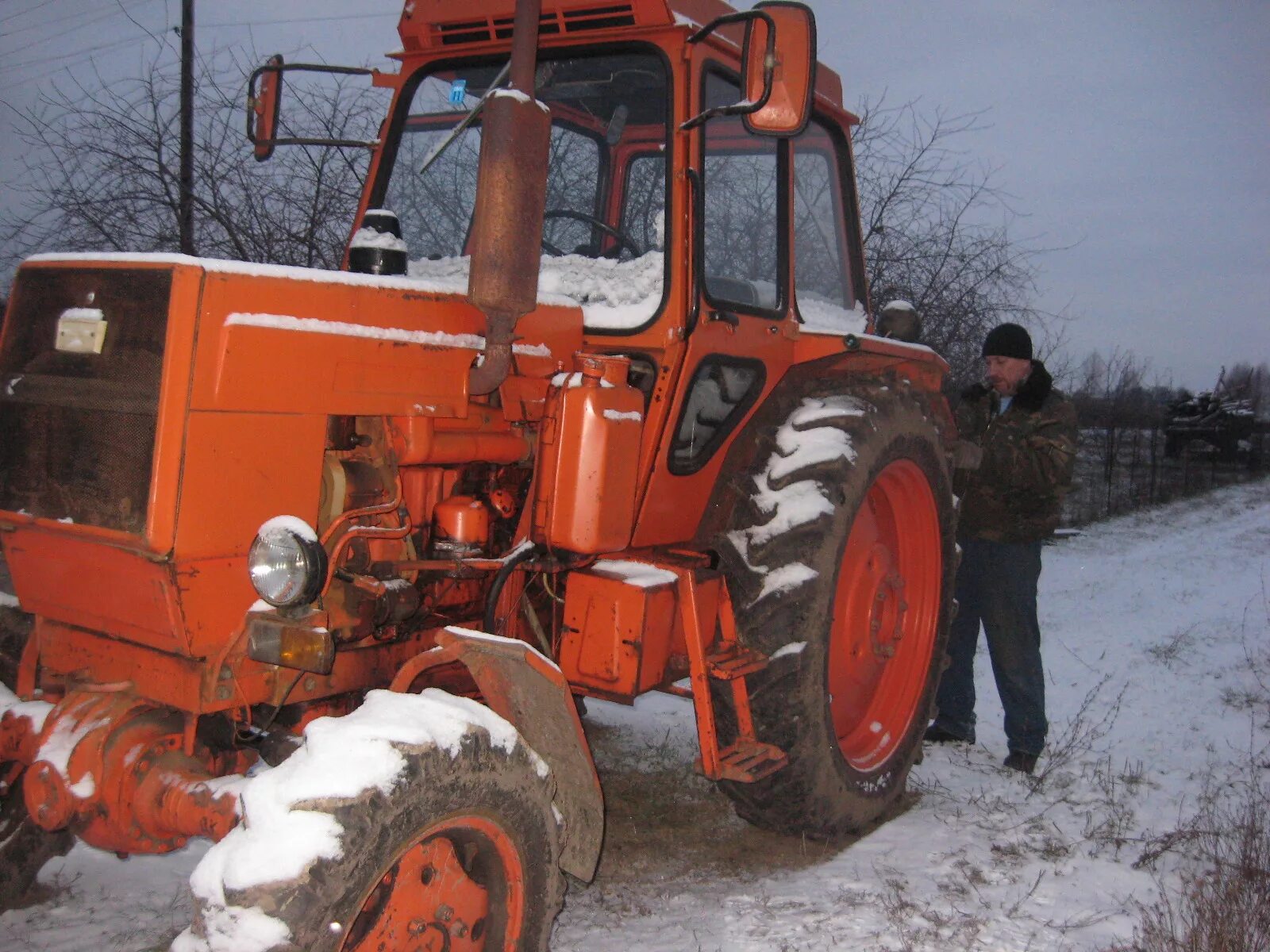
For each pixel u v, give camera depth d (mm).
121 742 2439
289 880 1925
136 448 2352
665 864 3578
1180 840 3736
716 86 3342
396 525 2742
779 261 3682
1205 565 11258
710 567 3367
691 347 3137
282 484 2480
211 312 2330
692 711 5277
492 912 2416
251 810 2035
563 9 3152
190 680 2447
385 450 2727
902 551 4250
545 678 2480
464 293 2883
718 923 3107
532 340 2994
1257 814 3881
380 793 2059
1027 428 4508
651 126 3623
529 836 2410
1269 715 5562
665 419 3139
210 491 2357
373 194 3717
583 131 3709
